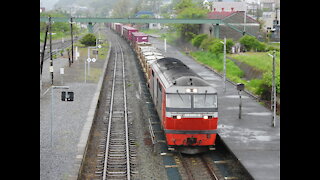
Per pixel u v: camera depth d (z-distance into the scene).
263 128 23.53
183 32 91.19
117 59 65.25
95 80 41.78
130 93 36.84
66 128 23.42
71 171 16.89
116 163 18.81
